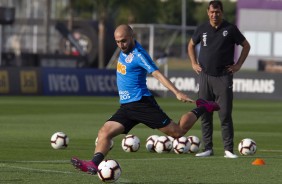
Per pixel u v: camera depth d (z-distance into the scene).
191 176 27.03
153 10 143.12
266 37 122.88
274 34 122.50
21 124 50.50
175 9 189.75
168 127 25.75
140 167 29.27
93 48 122.94
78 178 26.00
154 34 131.38
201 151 35.25
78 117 57.94
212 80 32.72
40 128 47.62
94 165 24.64
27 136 42.06
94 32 123.19
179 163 30.69
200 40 33.06
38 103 73.75
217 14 32.38
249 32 123.38
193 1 194.12
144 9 129.50
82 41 123.75
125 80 25.61
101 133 25.38
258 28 122.88
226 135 33.06
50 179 25.73
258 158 32.97
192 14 193.00
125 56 25.52
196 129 49.84
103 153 25.00
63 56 108.50
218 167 29.58
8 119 54.66
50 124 50.97
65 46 119.19
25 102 74.88
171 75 91.75
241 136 45.03
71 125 50.47
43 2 141.75
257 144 40.31
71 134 43.91
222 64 32.56
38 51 131.75
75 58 108.88
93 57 122.81
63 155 33.25
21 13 143.50
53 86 89.00
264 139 43.38
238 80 90.38
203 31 32.84
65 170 27.97
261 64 115.38
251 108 73.12
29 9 143.00
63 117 57.62
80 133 44.66
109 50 123.44
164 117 25.70
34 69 88.19
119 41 25.17
